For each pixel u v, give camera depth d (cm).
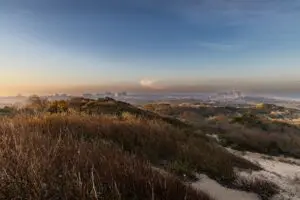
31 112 1075
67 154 435
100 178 376
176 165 649
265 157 1586
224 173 702
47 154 397
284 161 1543
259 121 2919
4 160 363
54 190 323
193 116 4159
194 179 612
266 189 684
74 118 902
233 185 650
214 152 966
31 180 319
